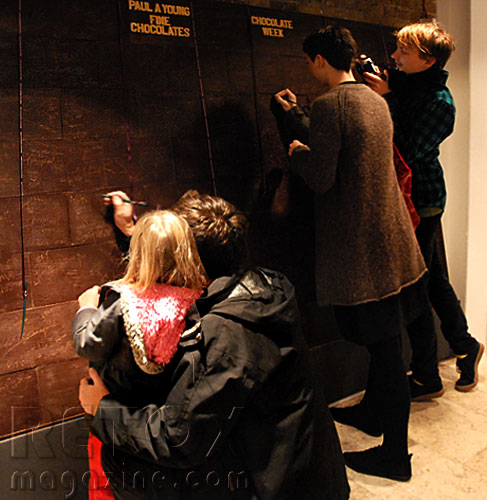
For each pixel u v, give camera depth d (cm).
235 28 193
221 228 112
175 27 179
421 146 205
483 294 285
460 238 275
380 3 234
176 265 107
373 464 192
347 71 184
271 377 106
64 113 159
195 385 100
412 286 202
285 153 211
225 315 105
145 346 101
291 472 108
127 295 104
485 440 212
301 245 219
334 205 180
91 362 119
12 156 151
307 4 212
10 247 153
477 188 268
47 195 158
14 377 156
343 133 171
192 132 185
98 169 166
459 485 186
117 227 171
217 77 190
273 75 204
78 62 160
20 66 151
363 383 248
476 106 256
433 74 204
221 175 193
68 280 163
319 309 227
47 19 154
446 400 244
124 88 169
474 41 247
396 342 188
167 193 181
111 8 165
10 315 154
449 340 247
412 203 219
